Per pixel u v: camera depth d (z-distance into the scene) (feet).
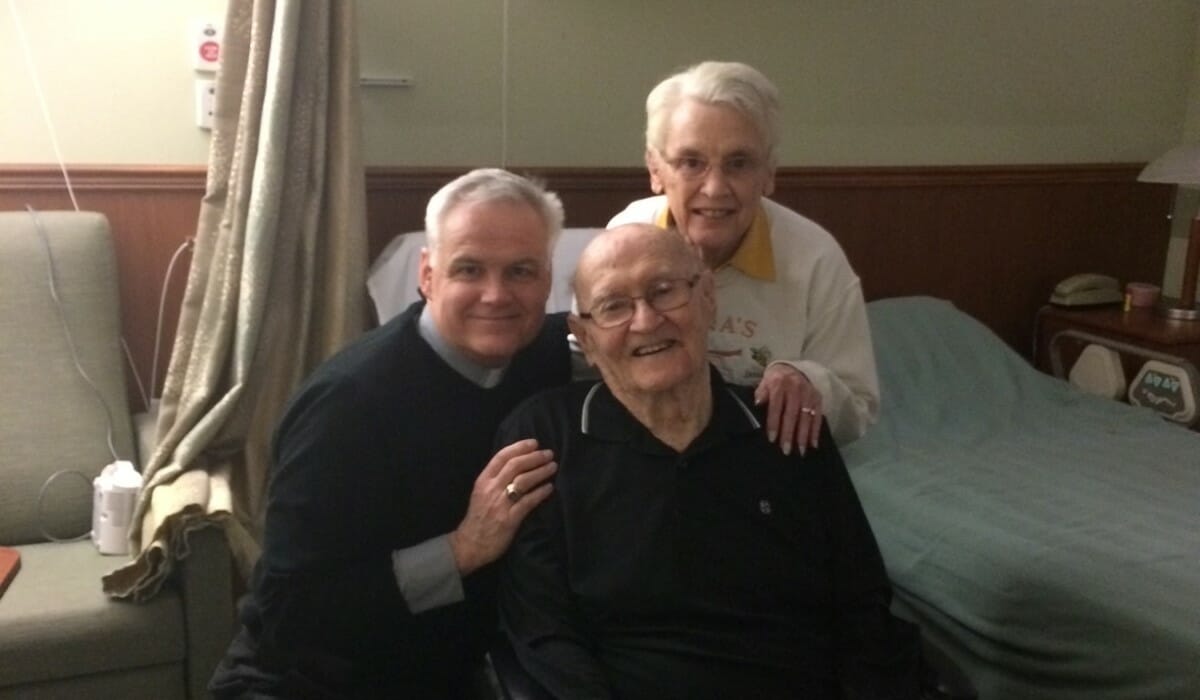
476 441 5.30
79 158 8.16
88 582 6.61
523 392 5.53
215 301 7.58
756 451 5.10
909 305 10.30
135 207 8.30
